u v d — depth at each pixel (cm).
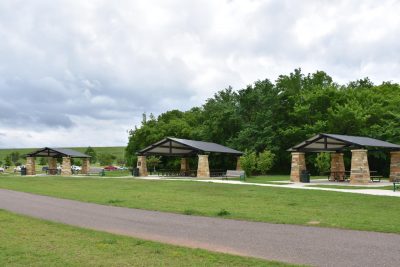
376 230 1111
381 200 1825
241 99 5588
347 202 1783
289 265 764
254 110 5594
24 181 3612
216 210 1552
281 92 5597
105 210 1595
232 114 5488
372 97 4997
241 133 5172
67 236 1063
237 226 1212
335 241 982
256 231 1127
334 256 838
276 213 1466
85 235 1076
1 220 1342
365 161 2934
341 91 5116
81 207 1694
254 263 783
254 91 5569
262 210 1555
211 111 6116
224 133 5628
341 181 3334
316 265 769
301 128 5103
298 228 1165
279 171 5519
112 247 928
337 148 3216
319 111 5094
